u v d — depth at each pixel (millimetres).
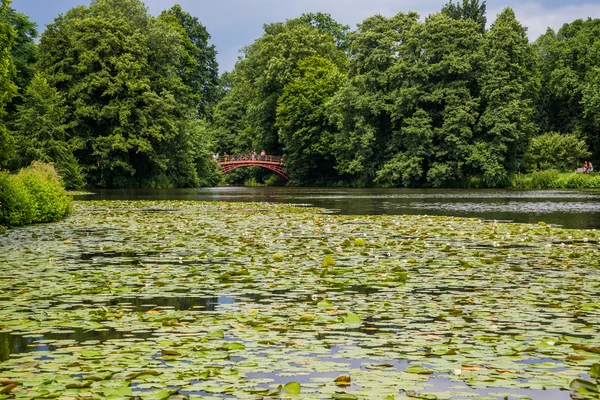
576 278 8859
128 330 6039
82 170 52188
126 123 51625
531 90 62094
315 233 15094
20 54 46875
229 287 8258
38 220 18547
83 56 51250
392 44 57969
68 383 4484
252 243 13031
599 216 20938
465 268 9758
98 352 5254
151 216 20906
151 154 54094
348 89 58188
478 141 55000
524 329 6051
